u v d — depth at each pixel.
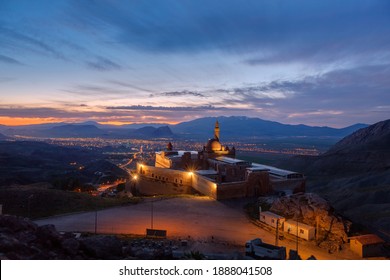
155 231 46.66
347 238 52.09
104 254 21.31
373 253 47.72
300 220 57.06
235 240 48.16
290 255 35.53
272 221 57.00
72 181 114.88
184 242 43.66
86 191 116.62
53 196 67.06
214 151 116.19
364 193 118.44
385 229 75.06
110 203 68.88
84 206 64.56
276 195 79.56
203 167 113.88
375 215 89.62
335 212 61.50
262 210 65.56
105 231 48.88
